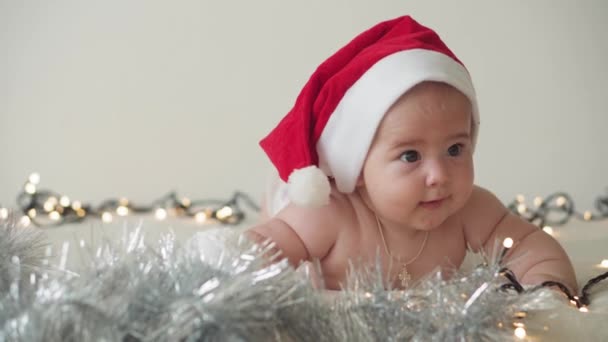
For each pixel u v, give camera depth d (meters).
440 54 0.98
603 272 1.08
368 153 0.98
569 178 2.04
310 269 0.98
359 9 2.01
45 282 0.74
